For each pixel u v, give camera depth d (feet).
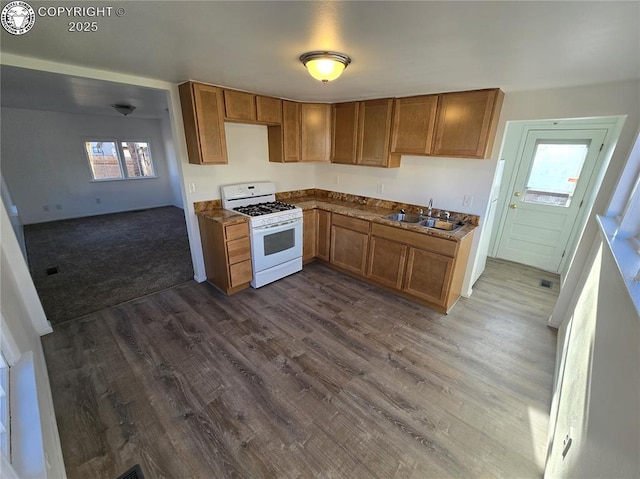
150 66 6.92
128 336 8.31
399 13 3.96
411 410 6.15
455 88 8.38
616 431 2.77
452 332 8.76
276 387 6.68
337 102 11.76
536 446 5.44
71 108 16.65
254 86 9.07
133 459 5.10
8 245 7.29
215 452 5.24
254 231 10.41
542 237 13.17
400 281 10.52
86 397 6.28
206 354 7.67
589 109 7.45
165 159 24.86
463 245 9.22
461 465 5.10
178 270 12.68
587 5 3.47
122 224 19.76
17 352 5.10
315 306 10.09
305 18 4.22
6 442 3.14
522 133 12.69
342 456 5.22
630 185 6.87
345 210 11.82
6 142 17.76
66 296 10.41
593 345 4.48
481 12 3.83
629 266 3.88
